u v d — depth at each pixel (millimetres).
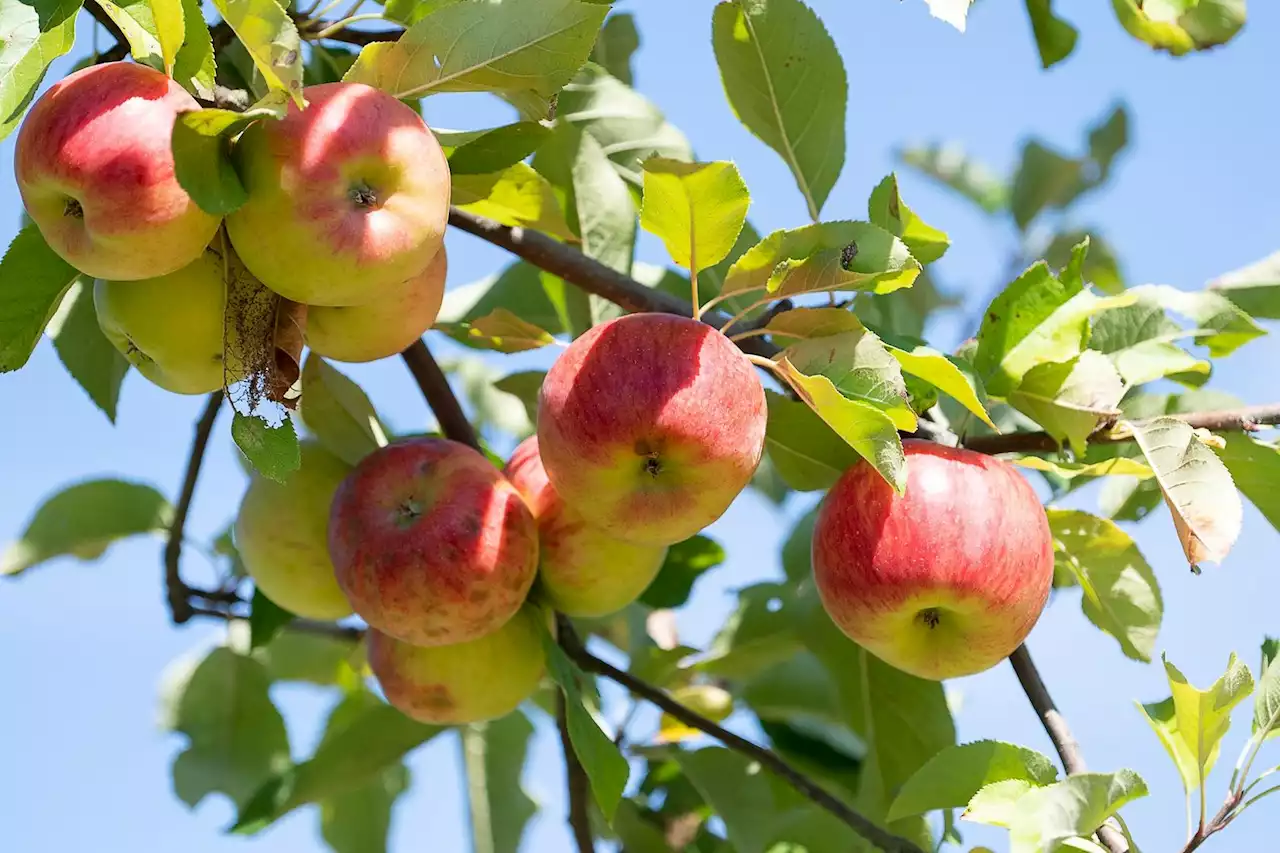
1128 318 1273
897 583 1189
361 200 1117
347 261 1115
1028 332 1236
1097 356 1229
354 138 1115
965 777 1192
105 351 1276
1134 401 1301
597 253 1342
